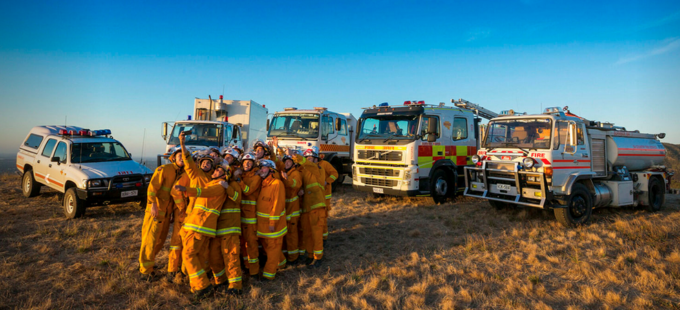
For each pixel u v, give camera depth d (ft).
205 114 44.39
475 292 14.55
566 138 24.94
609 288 14.98
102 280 15.79
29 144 35.86
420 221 26.84
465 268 17.33
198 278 14.07
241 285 14.67
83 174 26.43
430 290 14.98
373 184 33.86
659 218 28.17
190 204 15.02
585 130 26.68
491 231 23.85
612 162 28.50
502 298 14.03
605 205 27.94
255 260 16.05
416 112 31.91
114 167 28.25
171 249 16.06
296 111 40.57
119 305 13.65
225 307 13.43
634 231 23.34
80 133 31.50
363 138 35.12
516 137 26.03
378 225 25.88
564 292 14.52
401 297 14.30
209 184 14.42
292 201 17.88
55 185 29.53
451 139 35.14
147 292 14.64
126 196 27.48
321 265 18.06
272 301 14.07
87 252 19.48
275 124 41.19
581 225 24.80
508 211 29.37
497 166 26.45
